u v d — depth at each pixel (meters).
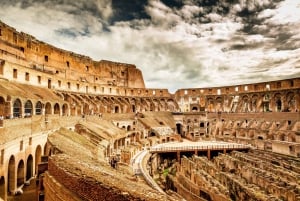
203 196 31.42
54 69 70.81
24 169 27.77
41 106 42.84
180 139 77.81
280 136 65.06
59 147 23.69
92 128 48.00
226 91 97.75
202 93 102.38
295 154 53.84
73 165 16.83
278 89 80.94
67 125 44.28
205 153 62.50
